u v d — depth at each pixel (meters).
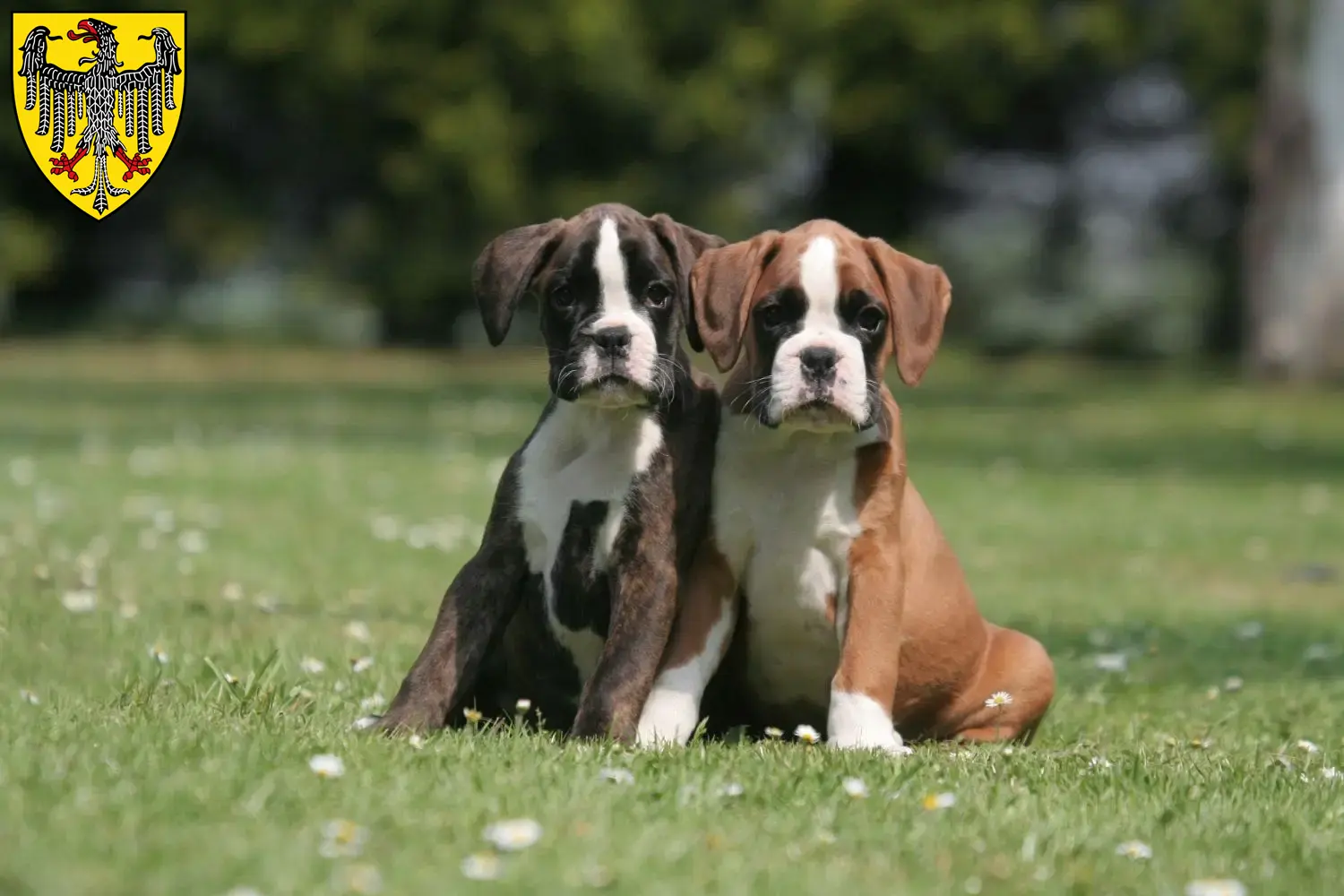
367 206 41.47
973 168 48.09
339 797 5.33
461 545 13.46
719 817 5.43
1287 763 7.05
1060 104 46.56
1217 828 5.78
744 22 42.78
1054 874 5.07
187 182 41.12
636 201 41.16
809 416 6.85
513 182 40.09
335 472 17.70
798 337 6.98
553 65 40.09
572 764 6.02
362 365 37.47
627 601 6.96
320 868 4.63
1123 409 29.58
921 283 7.27
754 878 4.80
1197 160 46.31
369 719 7.01
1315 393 31.30
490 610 7.12
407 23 40.00
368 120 40.81
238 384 31.69
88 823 4.86
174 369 35.12
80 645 8.91
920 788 6.00
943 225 47.91
